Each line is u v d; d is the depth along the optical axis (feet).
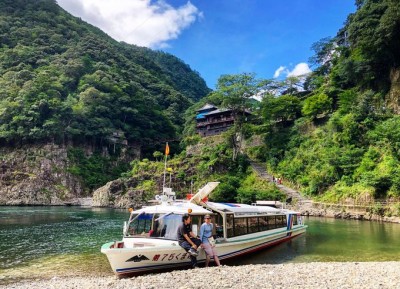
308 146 224.94
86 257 73.20
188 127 402.72
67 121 358.64
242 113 307.78
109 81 440.86
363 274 47.91
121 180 267.59
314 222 136.77
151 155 414.00
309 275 46.88
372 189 147.64
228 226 67.56
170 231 57.62
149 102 474.90
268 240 81.51
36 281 53.57
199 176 251.19
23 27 510.99
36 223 139.54
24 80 385.50
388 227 119.24
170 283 41.78
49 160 320.29
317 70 322.34
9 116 336.70
